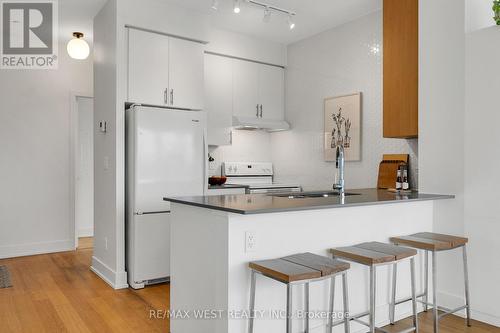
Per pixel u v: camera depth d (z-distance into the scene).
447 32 2.93
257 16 4.11
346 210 2.50
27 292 3.38
